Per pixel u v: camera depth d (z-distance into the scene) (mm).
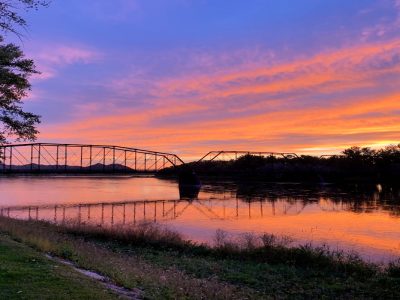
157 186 181125
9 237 21750
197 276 17797
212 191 129250
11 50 27266
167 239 26953
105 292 10383
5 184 186000
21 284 10305
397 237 35062
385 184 176250
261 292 15586
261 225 44812
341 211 65312
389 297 15172
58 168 126125
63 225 33656
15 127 29188
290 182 197000
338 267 19500
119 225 33969
